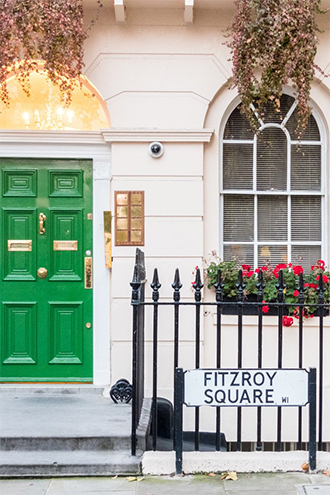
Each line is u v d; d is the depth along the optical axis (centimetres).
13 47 500
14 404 513
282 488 363
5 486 375
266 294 550
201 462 389
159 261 560
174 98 562
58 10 498
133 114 562
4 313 570
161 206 561
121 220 559
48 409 495
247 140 587
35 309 572
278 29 493
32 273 573
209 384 378
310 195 586
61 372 570
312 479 376
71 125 585
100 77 560
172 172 562
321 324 402
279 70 509
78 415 475
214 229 571
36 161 575
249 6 500
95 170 570
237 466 389
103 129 553
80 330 572
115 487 370
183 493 358
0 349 569
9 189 575
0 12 494
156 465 389
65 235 575
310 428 385
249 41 502
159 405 505
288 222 588
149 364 558
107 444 417
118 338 554
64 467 391
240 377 378
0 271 571
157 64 562
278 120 586
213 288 563
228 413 560
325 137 584
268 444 573
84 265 574
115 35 560
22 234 573
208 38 563
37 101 584
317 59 567
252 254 586
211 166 571
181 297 558
